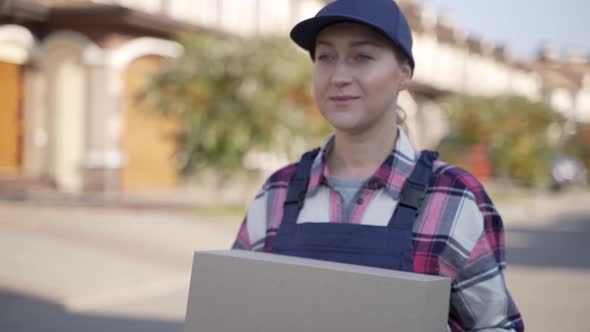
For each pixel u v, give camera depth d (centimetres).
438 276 123
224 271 133
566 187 2291
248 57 1102
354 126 143
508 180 2189
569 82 5041
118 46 1466
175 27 1537
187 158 1174
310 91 1127
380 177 142
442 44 3189
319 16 139
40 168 1476
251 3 1955
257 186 1325
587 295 705
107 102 1454
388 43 142
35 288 632
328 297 122
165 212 1121
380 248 135
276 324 126
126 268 729
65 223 948
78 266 720
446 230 135
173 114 1156
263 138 1108
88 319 561
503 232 142
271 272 128
